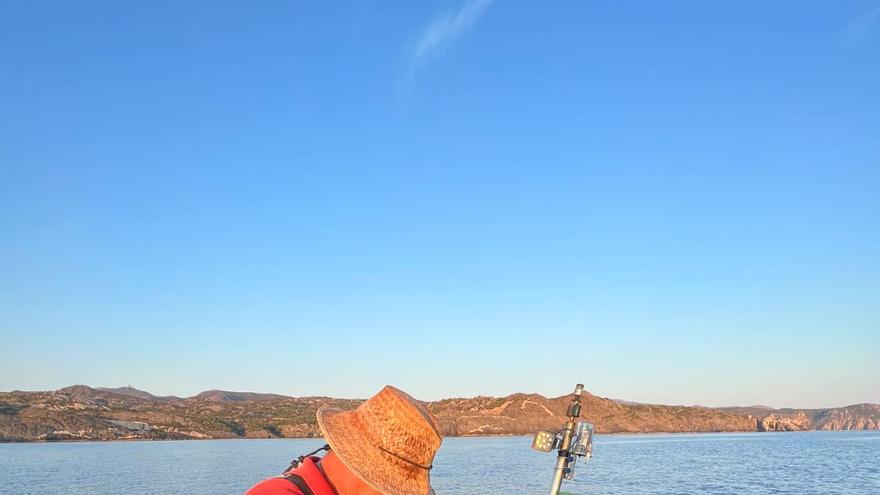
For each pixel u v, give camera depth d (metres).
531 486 61.84
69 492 63.00
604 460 112.12
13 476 84.00
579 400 7.11
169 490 62.94
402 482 2.69
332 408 3.01
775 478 75.31
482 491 57.44
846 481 71.75
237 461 111.81
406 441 2.69
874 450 149.50
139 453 148.38
